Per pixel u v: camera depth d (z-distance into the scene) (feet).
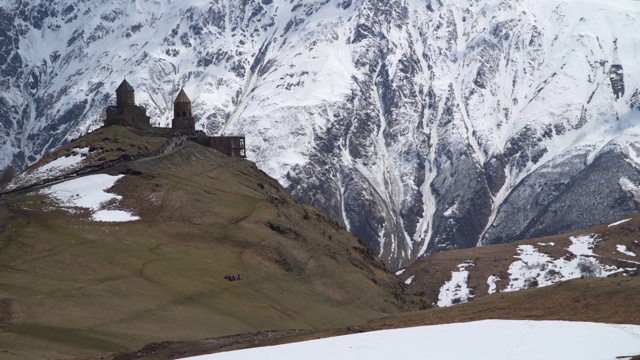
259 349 501.97
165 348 557.33
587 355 424.87
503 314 525.75
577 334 457.68
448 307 578.66
